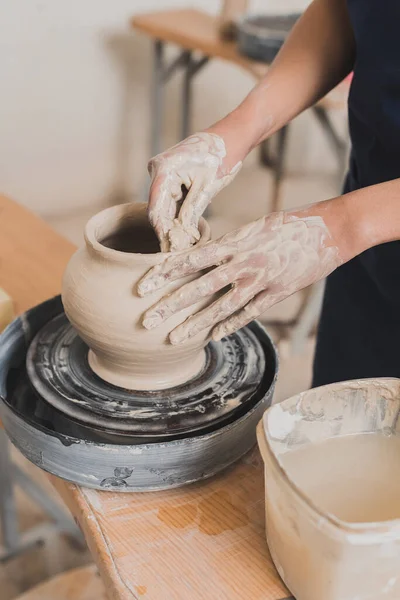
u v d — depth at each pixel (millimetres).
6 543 1815
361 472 826
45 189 3551
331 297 1397
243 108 1224
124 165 3758
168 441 925
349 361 1396
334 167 4160
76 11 3232
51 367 1049
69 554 1843
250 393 1021
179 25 3137
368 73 1136
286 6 3883
